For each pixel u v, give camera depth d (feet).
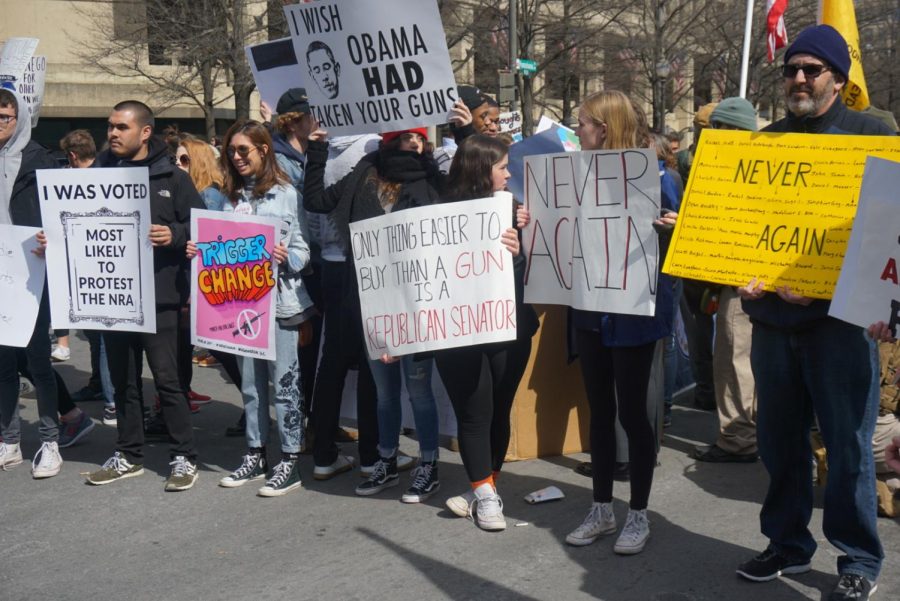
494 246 13.76
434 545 13.91
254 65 19.44
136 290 16.25
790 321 11.40
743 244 11.51
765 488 15.89
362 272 14.61
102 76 74.79
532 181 13.93
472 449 14.33
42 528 15.12
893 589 12.09
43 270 16.96
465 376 14.11
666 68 74.08
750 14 23.99
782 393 11.75
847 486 11.30
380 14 14.32
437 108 14.49
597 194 12.91
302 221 16.20
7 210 17.37
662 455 17.79
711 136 11.66
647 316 12.76
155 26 60.90
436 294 14.07
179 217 16.61
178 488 16.57
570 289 13.57
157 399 20.29
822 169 11.12
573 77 79.77
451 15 67.97
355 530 14.61
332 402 16.93
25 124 17.54
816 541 13.55
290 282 16.17
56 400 17.89
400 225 14.17
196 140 22.45
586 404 17.95
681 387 22.95
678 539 13.82
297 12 14.85
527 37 69.21
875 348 11.19
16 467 18.31
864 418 11.19
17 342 16.97
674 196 13.35
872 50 82.84
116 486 16.98
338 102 15.03
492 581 12.64
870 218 10.22
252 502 16.02
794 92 11.47
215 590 12.68
